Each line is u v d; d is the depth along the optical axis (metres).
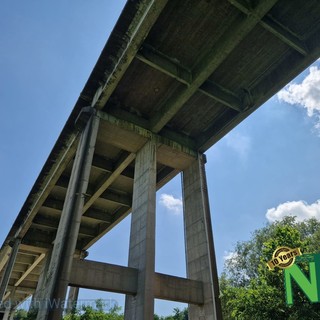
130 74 22.81
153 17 17.69
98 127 23.11
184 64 22.09
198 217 25.08
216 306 20.89
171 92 24.09
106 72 22.42
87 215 35.88
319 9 18.92
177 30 20.02
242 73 22.92
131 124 24.91
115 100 24.83
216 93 23.38
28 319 17.67
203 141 27.53
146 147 25.58
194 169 27.56
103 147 28.41
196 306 22.34
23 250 40.50
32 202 34.69
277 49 21.16
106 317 33.03
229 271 31.41
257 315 16.06
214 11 18.83
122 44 20.56
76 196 19.88
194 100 25.02
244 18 18.08
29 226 36.31
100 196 33.50
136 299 19.34
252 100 23.36
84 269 18.83
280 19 19.41
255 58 21.81
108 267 19.67
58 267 17.27
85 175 20.83
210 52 20.73
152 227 21.48
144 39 18.97
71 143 25.66
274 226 30.22
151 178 23.50
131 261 21.44
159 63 21.03
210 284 21.88
